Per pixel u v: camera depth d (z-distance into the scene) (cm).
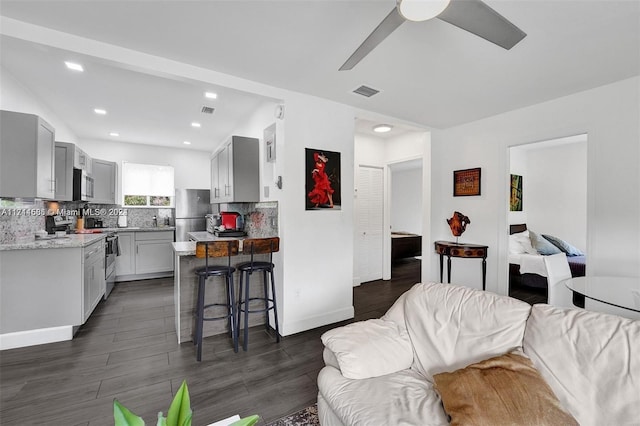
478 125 381
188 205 558
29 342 260
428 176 417
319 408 148
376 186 518
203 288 249
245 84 265
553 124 307
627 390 100
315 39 202
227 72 252
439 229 424
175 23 185
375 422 111
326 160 317
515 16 174
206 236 443
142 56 221
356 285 484
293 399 191
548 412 101
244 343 259
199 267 284
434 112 351
